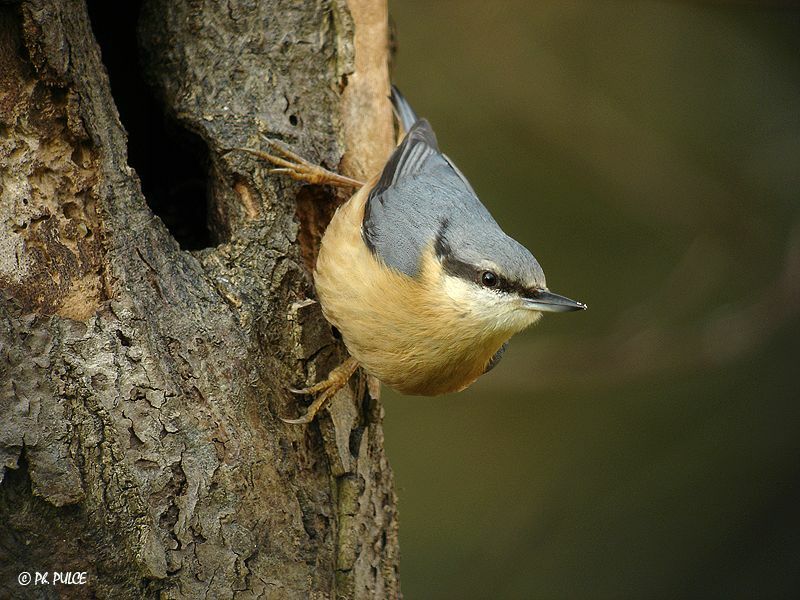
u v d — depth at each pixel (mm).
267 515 6941
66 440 6320
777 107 14102
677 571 12648
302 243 8289
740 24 14391
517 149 13984
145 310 6801
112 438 6461
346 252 7656
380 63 8508
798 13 14227
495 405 14133
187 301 7047
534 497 13461
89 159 6938
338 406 7766
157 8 7996
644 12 14312
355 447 7809
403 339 7621
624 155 13539
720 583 12570
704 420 13781
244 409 7000
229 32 7996
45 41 6688
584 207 14062
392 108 8984
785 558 12633
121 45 8727
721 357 12195
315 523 7332
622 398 14109
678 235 13984
